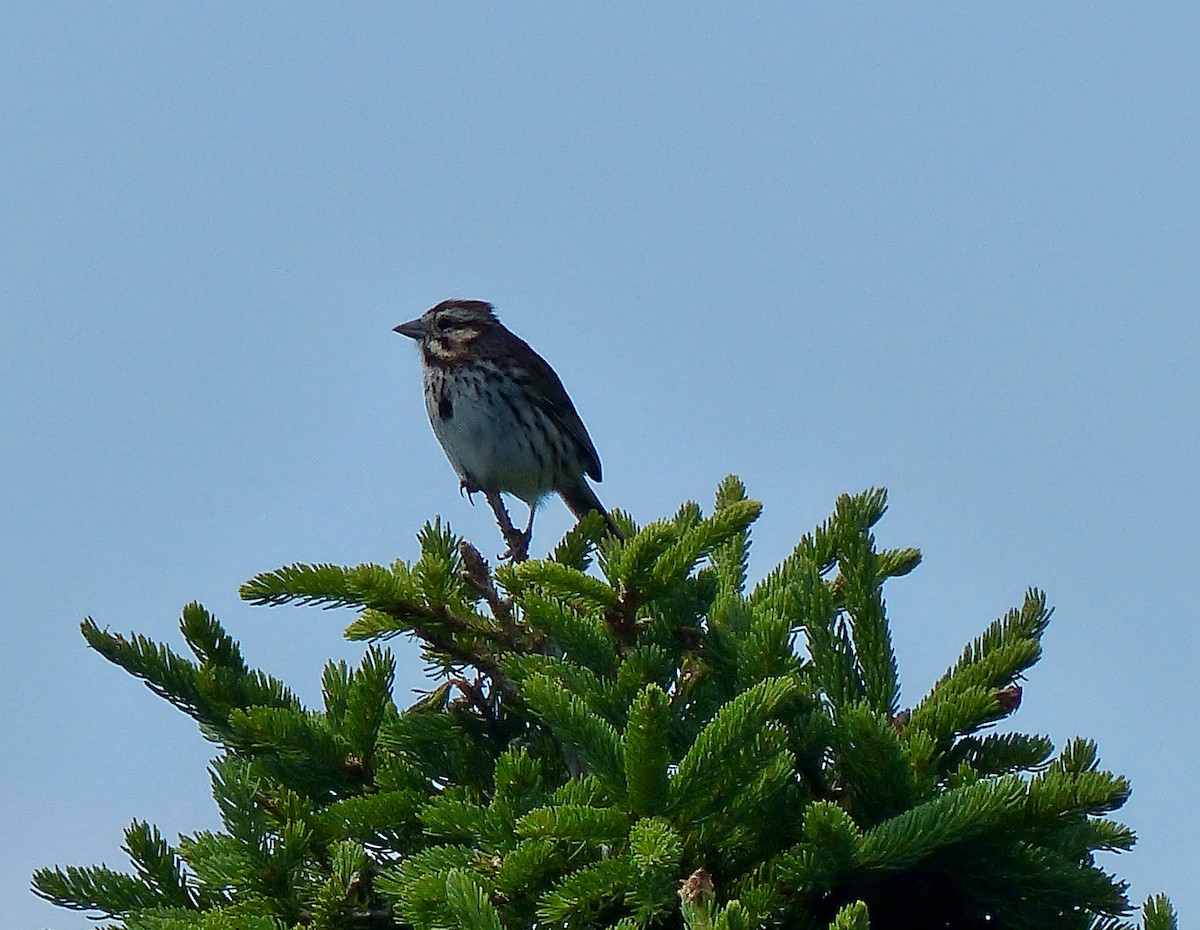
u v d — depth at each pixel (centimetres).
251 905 888
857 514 1052
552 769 1050
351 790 1035
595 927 839
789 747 912
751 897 827
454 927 795
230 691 1067
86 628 1054
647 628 1014
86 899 959
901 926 934
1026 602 1041
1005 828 864
